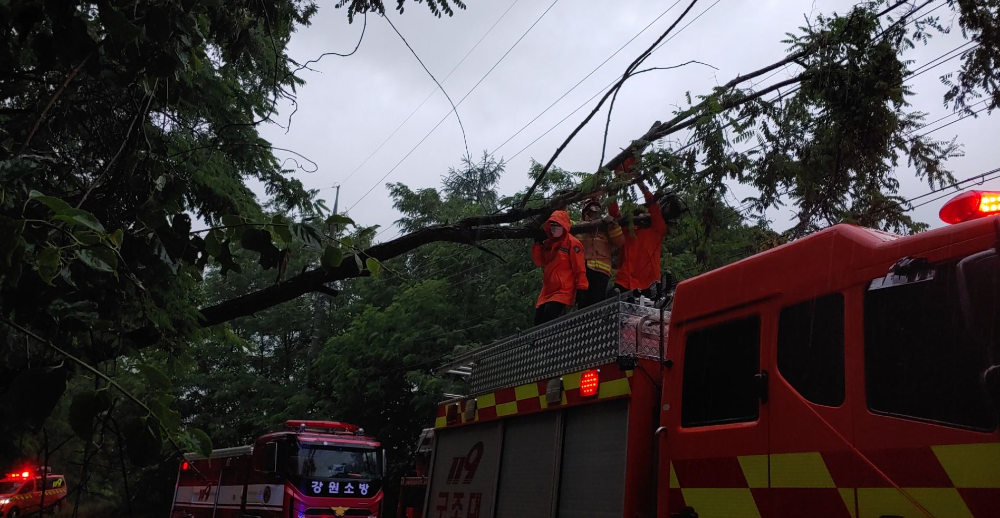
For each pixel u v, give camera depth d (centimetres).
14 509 1706
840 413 339
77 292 273
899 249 333
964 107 621
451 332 1775
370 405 1994
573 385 516
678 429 433
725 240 633
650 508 448
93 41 272
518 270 1778
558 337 547
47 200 205
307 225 277
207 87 646
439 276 1942
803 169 577
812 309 369
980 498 277
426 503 690
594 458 484
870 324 337
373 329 1942
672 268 684
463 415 655
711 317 432
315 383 2342
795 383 366
